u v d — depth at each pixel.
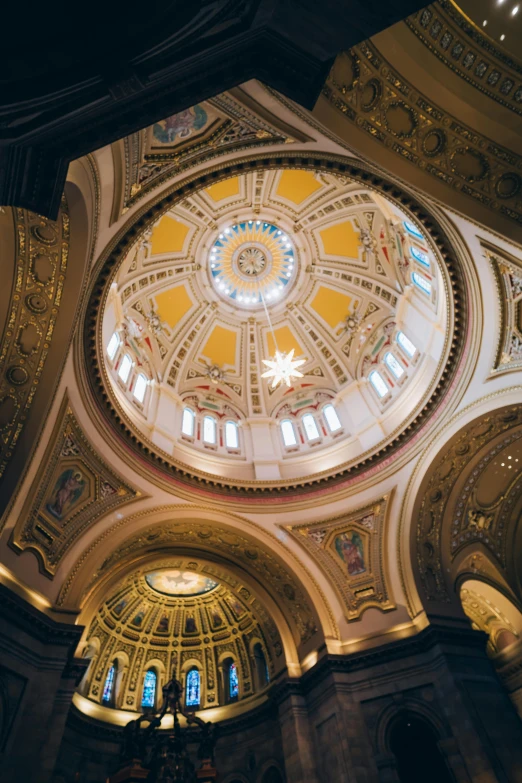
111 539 17.47
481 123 9.78
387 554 19.38
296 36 5.04
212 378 25.81
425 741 16.92
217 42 4.95
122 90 5.00
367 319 24.70
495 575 20.34
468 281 15.33
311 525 20.41
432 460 18.50
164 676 25.86
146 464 18.64
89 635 23.72
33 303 11.88
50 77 4.52
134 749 15.88
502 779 14.25
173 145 11.28
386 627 18.59
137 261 21.66
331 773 16.53
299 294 26.14
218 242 25.33
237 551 21.27
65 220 10.81
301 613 20.59
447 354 17.44
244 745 21.69
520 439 18.28
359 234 23.42
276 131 10.75
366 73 8.90
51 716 13.62
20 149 5.30
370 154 9.58
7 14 3.90
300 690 19.22
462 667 16.61
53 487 15.82
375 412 22.44
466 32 9.18
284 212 24.41
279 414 25.45
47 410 12.88
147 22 4.34
